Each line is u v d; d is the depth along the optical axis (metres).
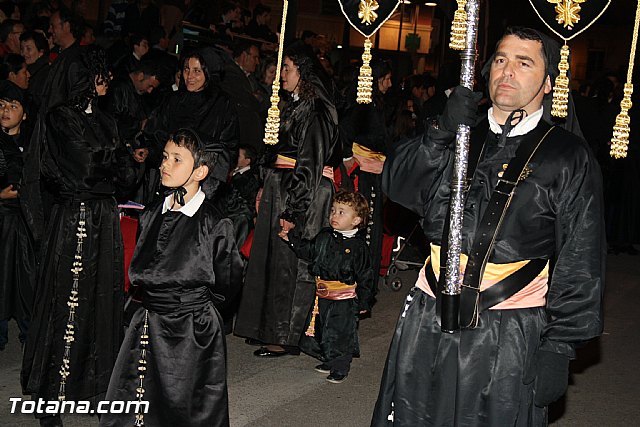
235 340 6.64
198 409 4.10
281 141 6.07
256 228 6.13
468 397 3.26
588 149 3.29
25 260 5.63
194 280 4.05
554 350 3.24
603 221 3.28
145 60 7.93
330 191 6.03
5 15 10.06
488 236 3.23
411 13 17.81
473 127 3.43
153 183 7.01
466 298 3.24
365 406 5.40
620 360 6.81
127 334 4.14
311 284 6.09
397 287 8.50
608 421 5.46
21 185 5.09
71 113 4.65
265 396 5.47
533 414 3.30
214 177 4.32
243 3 14.81
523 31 3.29
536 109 3.34
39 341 4.67
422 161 3.35
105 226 4.79
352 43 18.16
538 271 3.29
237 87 8.58
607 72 12.48
